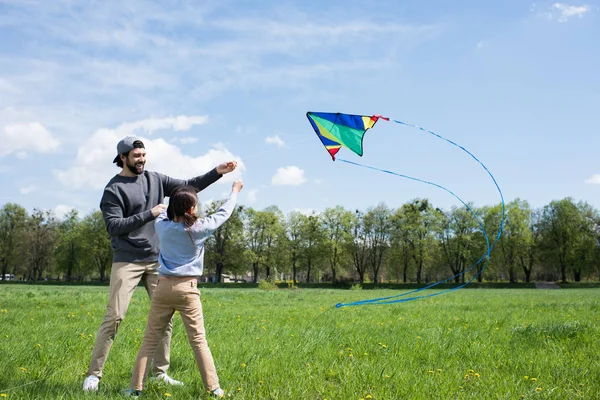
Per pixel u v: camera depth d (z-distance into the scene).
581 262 67.19
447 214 70.00
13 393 3.99
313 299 22.05
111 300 4.61
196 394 4.20
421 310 14.03
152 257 4.83
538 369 5.07
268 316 11.54
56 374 4.85
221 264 69.38
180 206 4.22
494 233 67.25
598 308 14.37
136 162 4.89
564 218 67.19
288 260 74.06
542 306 15.91
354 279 81.88
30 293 19.81
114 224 4.57
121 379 4.85
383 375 4.80
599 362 5.35
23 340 6.80
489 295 29.12
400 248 69.38
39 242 75.19
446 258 70.38
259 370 4.96
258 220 71.56
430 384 4.46
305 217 74.19
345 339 7.21
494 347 6.47
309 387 4.41
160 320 4.26
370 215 72.00
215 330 8.19
